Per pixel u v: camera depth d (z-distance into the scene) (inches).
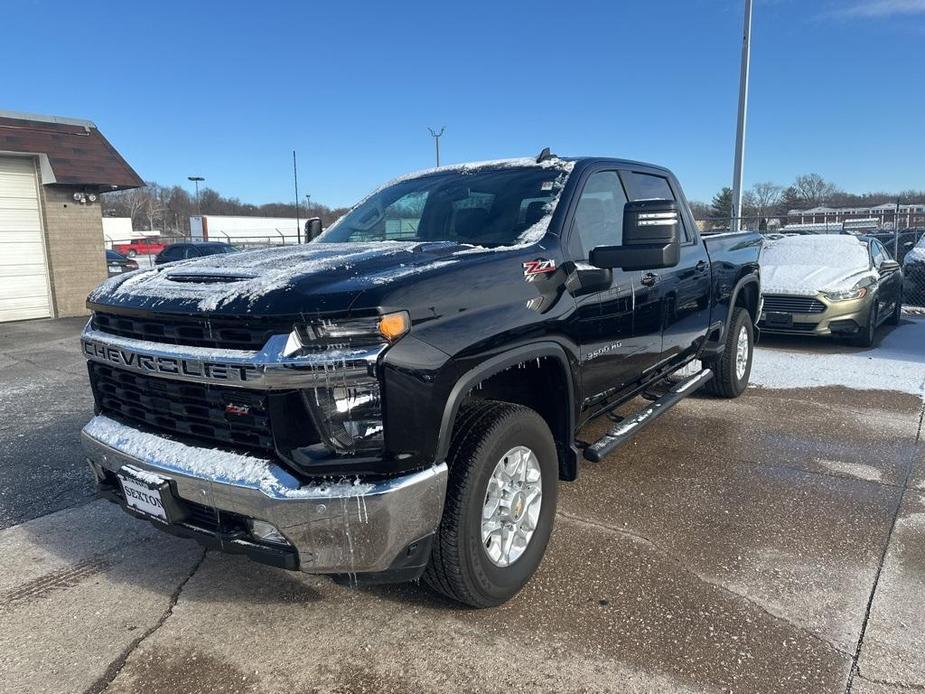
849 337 346.0
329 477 88.9
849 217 1262.3
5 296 524.7
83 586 123.4
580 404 132.0
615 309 139.8
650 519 145.3
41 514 155.4
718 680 94.3
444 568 103.0
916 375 280.4
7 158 516.7
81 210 553.6
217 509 93.2
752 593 115.9
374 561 89.7
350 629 108.2
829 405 235.1
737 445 193.2
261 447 92.5
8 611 115.4
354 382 86.8
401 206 155.3
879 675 94.7
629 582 120.0
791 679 94.2
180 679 97.3
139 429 108.0
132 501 105.5
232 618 112.3
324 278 94.7
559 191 136.9
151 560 132.9
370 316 87.0
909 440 196.5
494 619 109.8
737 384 239.9
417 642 104.4
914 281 519.8
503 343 104.3
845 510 148.8
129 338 106.3
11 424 227.8
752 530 139.6
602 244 143.5
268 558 91.8
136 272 123.8
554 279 121.1
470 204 143.3
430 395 91.6
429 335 92.8
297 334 87.6
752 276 234.5
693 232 193.2
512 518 112.3
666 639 103.7
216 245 874.8
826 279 347.3
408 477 90.7
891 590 116.1
